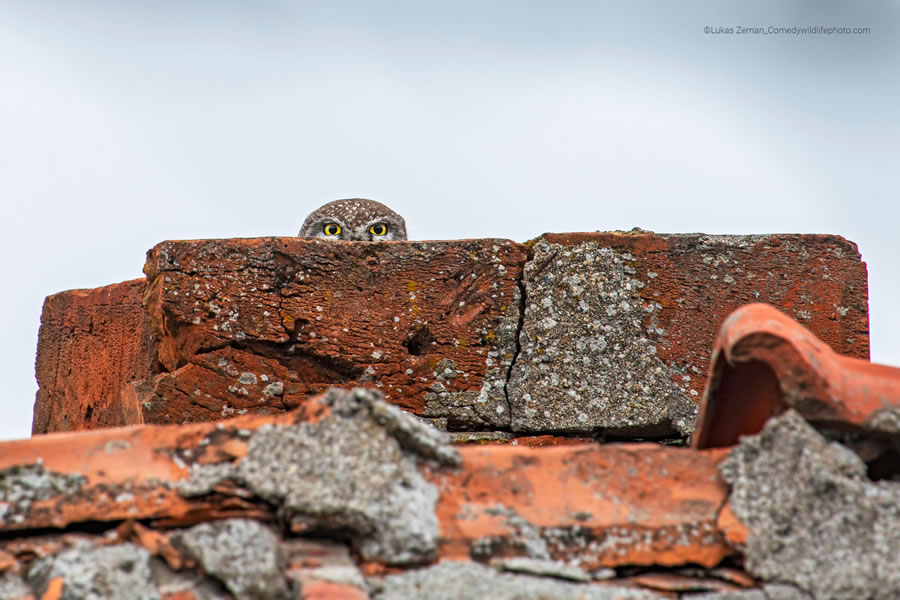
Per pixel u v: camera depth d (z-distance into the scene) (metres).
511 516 6.29
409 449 6.39
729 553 6.20
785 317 6.84
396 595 5.89
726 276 11.30
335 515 6.01
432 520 6.19
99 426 12.84
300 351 10.98
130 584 5.80
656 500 6.37
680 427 10.95
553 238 11.30
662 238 11.34
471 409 10.95
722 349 6.57
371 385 10.99
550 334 11.10
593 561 6.19
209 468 6.25
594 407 10.97
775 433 6.30
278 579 5.75
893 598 5.77
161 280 10.85
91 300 13.25
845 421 6.27
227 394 10.88
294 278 11.05
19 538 6.12
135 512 6.13
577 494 6.39
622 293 11.19
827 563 5.94
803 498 6.10
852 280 11.37
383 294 11.14
